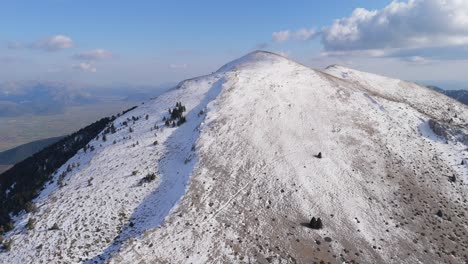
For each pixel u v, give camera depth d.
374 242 48.03
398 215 54.50
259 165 60.09
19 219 49.28
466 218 57.59
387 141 76.62
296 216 49.94
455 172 70.38
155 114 80.75
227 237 43.75
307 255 43.16
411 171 67.44
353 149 70.56
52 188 57.03
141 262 38.53
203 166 57.31
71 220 47.41
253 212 49.19
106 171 59.22
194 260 39.72
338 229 49.00
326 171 61.53
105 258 40.47
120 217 47.84
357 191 58.12
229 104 78.00
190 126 72.38
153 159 61.81
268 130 71.38
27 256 41.50
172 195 51.53
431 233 52.06
